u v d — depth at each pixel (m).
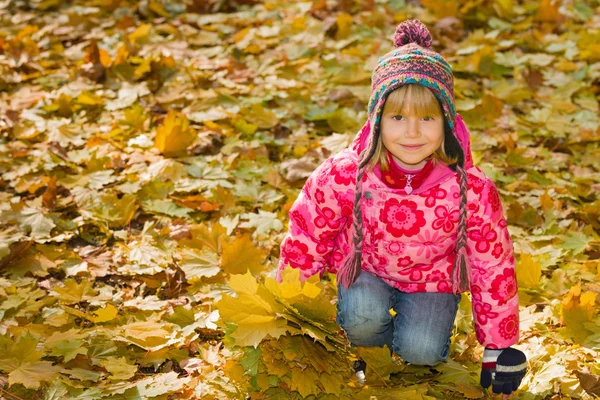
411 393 2.53
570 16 6.65
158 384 2.62
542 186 4.14
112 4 6.71
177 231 3.64
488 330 2.52
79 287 3.17
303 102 5.04
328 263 2.72
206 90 5.15
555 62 5.77
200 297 3.16
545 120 4.80
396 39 2.49
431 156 2.40
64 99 4.84
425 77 2.27
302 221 2.58
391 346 2.78
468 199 2.41
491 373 2.54
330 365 2.51
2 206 3.82
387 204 2.43
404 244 2.48
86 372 2.64
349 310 2.62
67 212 3.85
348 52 5.82
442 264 2.55
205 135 4.60
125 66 5.39
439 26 6.23
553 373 2.62
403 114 2.30
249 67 5.57
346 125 4.73
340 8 6.72
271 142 4.57
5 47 5.68
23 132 4.52
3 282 3.20
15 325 2.87
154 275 3.34
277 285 2.51
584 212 3.84
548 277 3.38
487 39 5.96
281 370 2.45
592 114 4.94
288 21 6.51
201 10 6.70
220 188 3.92
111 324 2.97
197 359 2.79
